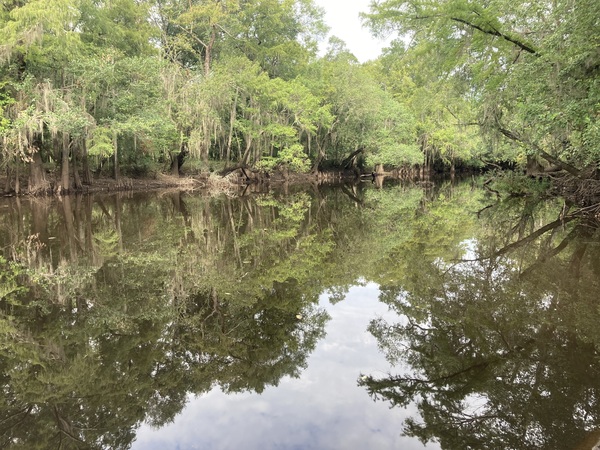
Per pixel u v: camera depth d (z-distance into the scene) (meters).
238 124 29.06
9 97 17.94
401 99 43.22
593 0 8.23
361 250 11.30
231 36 34.41
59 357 5.27
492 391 4.31
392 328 6.11
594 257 9.39
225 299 7.46
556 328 5.77
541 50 10.95
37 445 3.61
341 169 43.66
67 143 22.64
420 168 45.94
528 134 16.84
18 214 16.70
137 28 27.77
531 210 17.39
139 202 21.58
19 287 7.98
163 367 5.03
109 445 3.57
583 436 3.53
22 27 17.34
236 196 25.75
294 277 8.81
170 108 24.88
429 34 14.23
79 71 19.77
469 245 11.52
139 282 8.41
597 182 14.48
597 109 9.98
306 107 30.97
